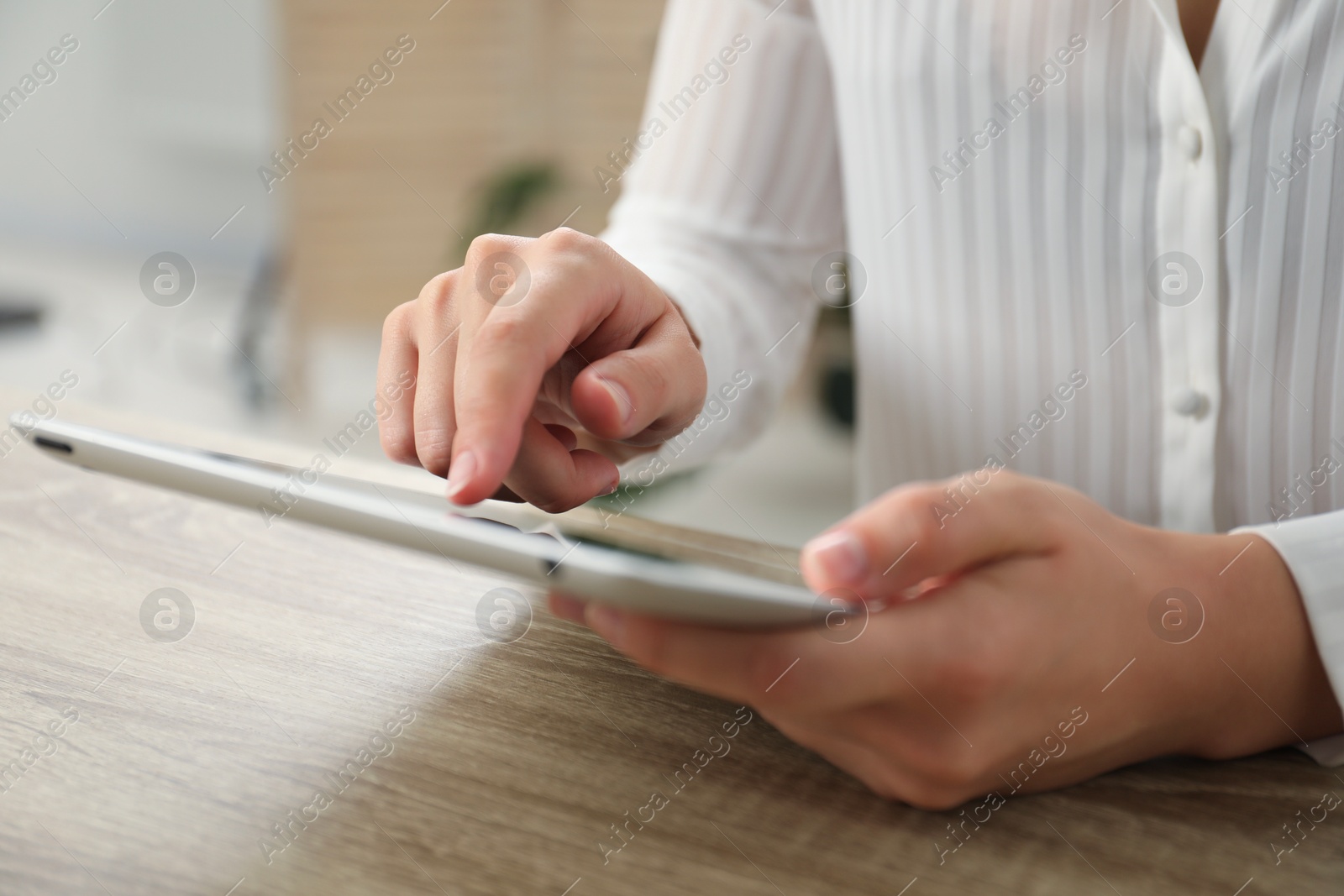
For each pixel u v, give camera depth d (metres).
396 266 2.95
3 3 3.96
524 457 0.46
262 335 2.86
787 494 2.48
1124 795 0.38
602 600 0.32
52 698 0.41
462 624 0.49
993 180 0.73
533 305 0.43
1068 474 0.76
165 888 0.30
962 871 0.33
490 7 2.81
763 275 0.82
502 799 0.35
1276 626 0.39
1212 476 0.68
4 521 0.58
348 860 0.32
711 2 0.83
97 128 4.02
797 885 0.32
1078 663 0.35
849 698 0.33
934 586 0.36
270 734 0.39
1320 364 0.65
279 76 2.80
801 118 0.85
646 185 0.85
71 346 2.85
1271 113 0.62
